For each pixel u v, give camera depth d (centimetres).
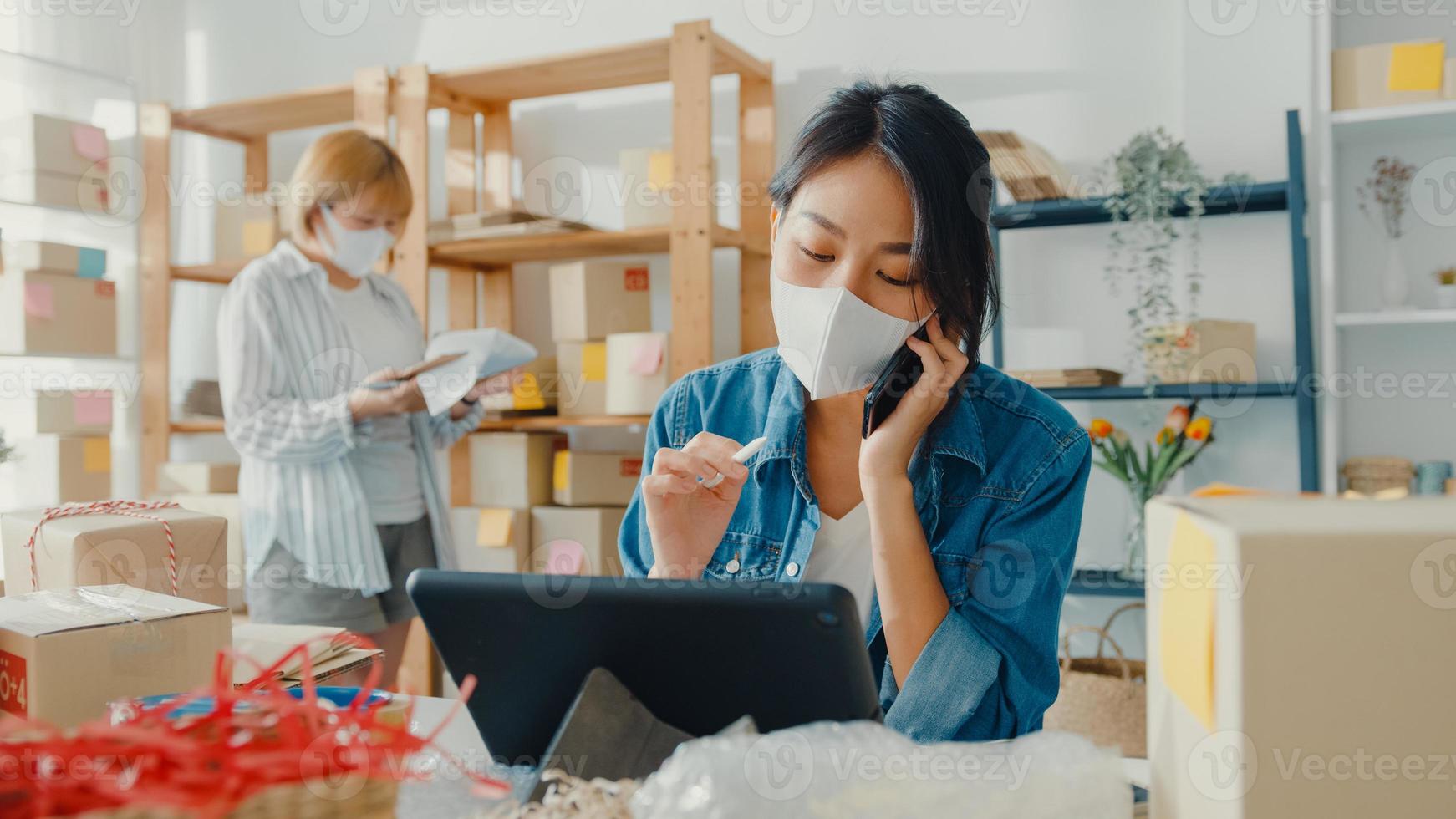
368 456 242
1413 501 61
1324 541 53
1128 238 293
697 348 285
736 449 110
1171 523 63
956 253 107
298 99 338
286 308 235
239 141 385
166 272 355
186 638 96
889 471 109
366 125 323
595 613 77
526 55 357
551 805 65
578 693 81
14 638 90
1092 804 58
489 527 307
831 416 129
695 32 283
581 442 345
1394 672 53
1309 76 271
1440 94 257
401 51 375
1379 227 278
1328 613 53
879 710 77
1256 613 54
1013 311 304
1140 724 243
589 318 305
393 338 256
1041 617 113
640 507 137
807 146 110
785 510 129
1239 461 284
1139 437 295
